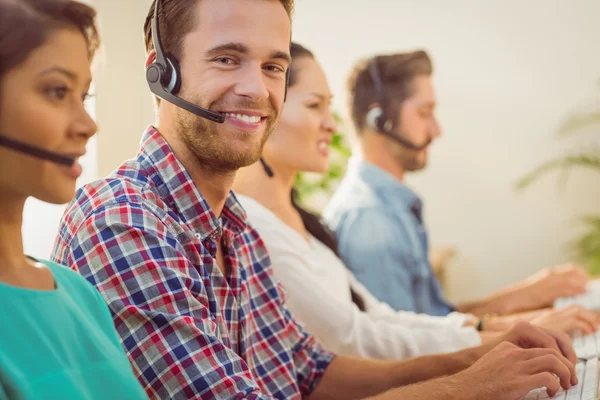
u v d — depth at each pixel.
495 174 3.83
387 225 2.30
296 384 1.34
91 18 0.78
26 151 0.74
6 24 0.72
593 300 2.15
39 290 0.79
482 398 1.14
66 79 0.75
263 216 1.70
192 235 1.14
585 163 3.66
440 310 2.36
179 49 1.18
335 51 3.84
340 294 1.76
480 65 3.82
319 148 1.80
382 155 2.43
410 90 2.43
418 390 1.14
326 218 2.39
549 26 3.76
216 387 1.01
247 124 1.17
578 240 3.75
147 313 1.03
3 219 0.76
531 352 1.22
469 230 3.87
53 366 0.75
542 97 3.78
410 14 3.83
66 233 1.12
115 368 0.84
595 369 1.34
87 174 1.95
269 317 1.35
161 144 1.18
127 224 1.07
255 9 1.18
